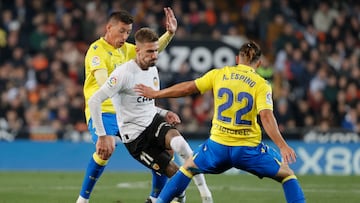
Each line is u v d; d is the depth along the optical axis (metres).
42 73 59.97
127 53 31.38
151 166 28.78
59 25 63.94
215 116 26.05
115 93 27.84
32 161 52.16
